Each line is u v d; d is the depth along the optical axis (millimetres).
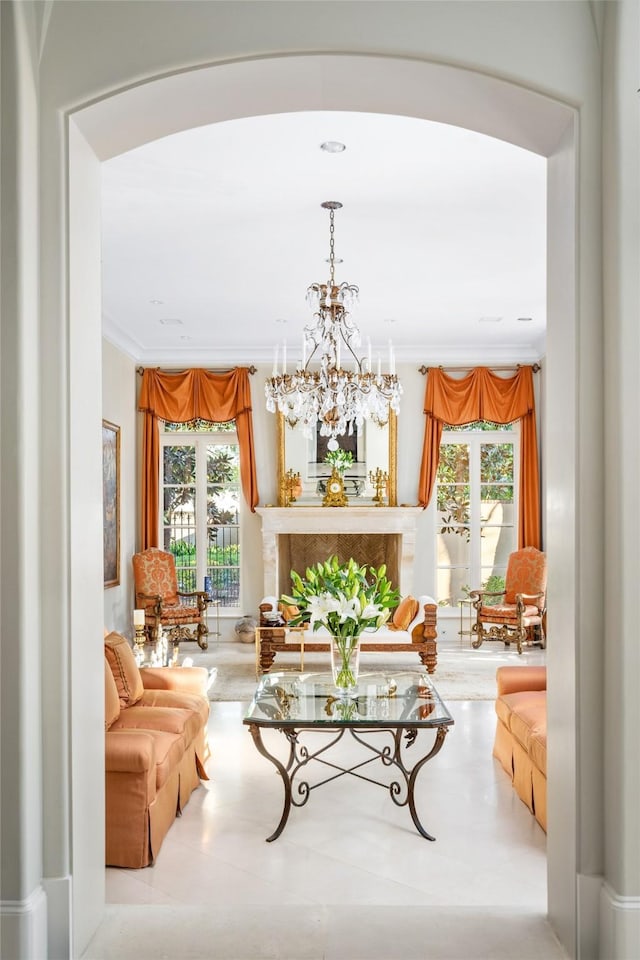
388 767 5312
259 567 10148
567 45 2566
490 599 10070
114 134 2785
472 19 2570
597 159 2545
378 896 3572
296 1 2562
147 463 9883
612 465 2453
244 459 9898
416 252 6230
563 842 2645
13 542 2387
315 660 8172
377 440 9875
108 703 4359
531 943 2631
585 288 2533
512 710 4949
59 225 2541
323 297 5891
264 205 5250
